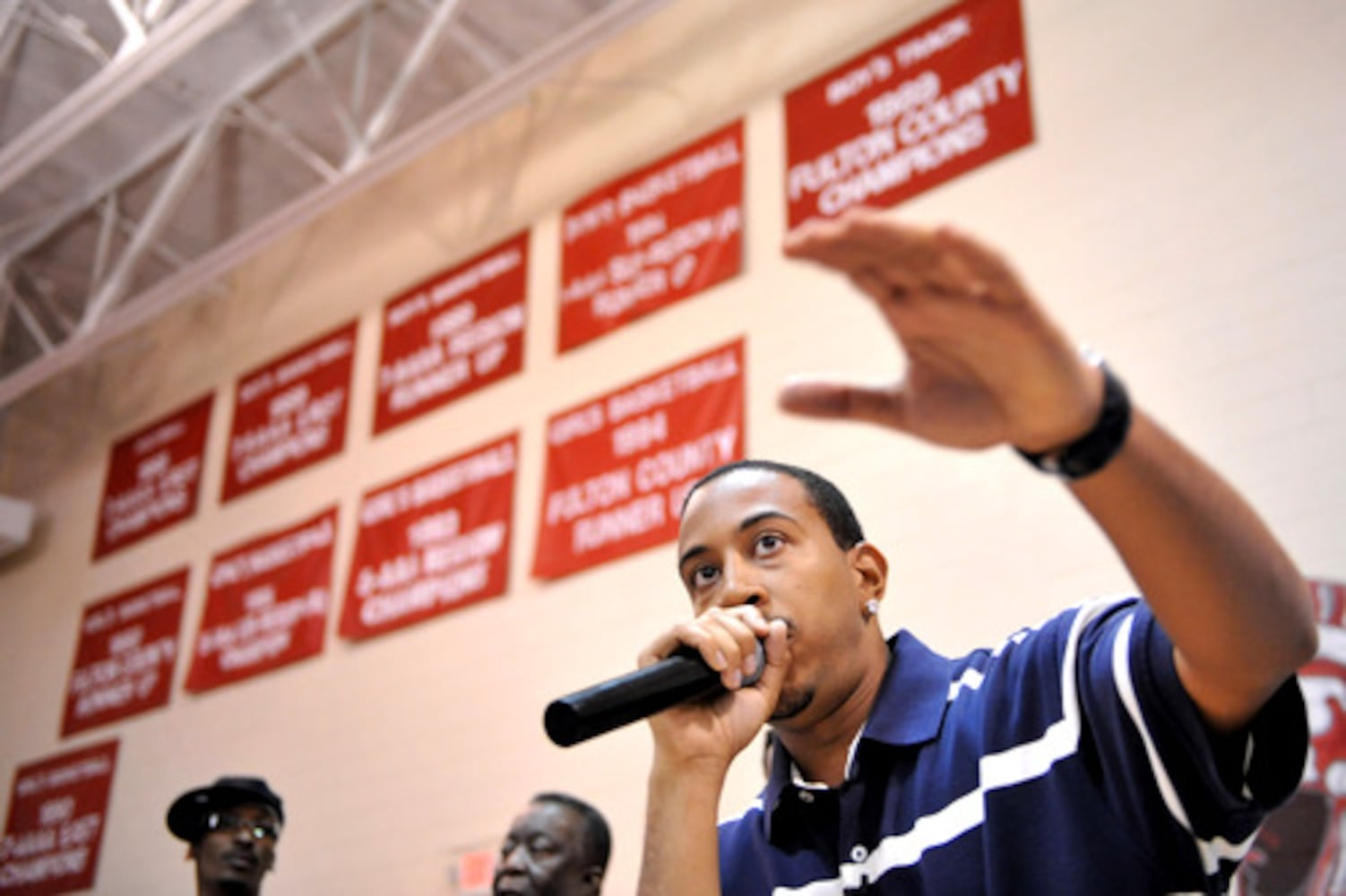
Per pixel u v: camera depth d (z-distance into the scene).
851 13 5.53
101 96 5.84
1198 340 4.09
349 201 7.45
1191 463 0.88
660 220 5.83
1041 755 1.19
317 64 6.52
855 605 1.37
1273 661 0.94
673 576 5.14
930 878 1.21
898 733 1.30
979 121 4.90
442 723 5.70
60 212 7.69
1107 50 4.68
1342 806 3.37
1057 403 0.81
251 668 6.61
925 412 0.85
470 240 6.68
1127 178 4.45
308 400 7.06
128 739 7.08
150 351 8.23
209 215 7.61
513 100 5.86
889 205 5.04
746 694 1.27
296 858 5.98
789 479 1.41
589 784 5.07
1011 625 4.15
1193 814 1.06
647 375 5.56
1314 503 3.70
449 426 6.30
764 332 5.25
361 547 6.39
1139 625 1.11
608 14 5.46
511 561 5.75
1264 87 4.25
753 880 1.37
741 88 5.80
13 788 7.54
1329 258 3.92
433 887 5.43
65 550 8.07
